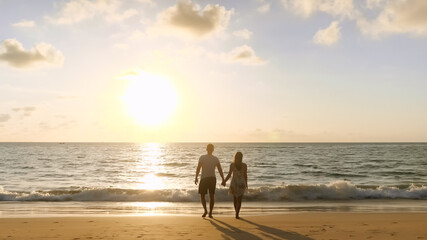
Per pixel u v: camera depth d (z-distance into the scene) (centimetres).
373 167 4206
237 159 909
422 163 4878
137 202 1509
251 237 661
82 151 10231
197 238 650
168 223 823
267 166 4331
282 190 1706
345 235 681
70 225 801
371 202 1505
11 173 3372
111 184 2506
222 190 1681
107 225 796
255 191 1689
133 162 5184
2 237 659
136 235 677
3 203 1460
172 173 3450
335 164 4681
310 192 1708
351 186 1767
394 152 9050
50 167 4122
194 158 6538
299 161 5288
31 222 851
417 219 919
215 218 919
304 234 691
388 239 642
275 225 804
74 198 1603
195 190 1669
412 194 1709
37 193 1652
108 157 6706
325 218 937
